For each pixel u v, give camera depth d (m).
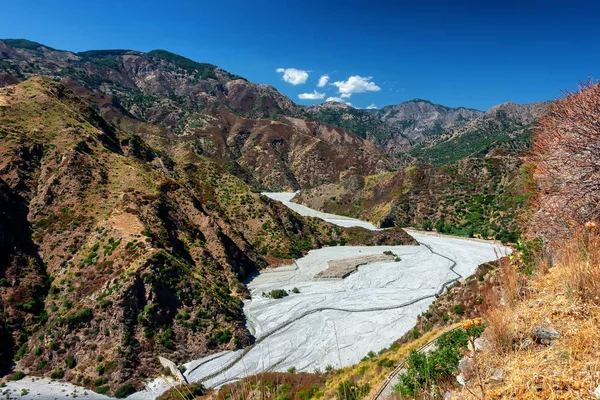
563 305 6.61
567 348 5.50
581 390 4.55
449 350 8.91
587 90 9.47
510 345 6.32
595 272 6.46
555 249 9.51
